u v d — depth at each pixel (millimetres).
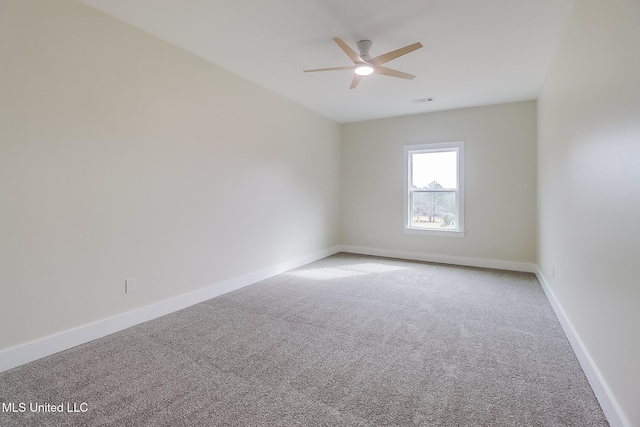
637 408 1375
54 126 2293
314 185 5473
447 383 1979
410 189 5699
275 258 4590
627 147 1525
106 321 2629
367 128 6004
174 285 3178
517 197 4844
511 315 3080
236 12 2531
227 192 3748
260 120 4215
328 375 2068
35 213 2213
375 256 5926
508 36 2865
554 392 1889
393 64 3455
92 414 1691
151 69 2906
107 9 2508
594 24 1991
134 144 2795
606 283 1783
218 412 1709
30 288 2201
